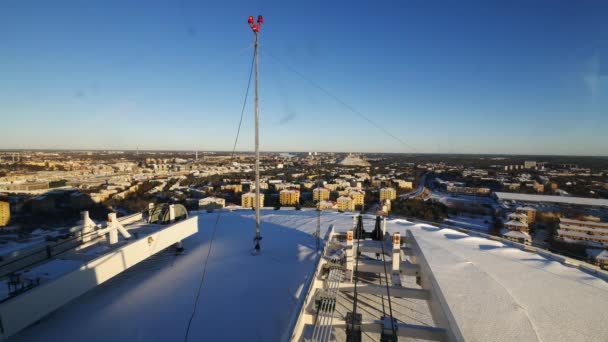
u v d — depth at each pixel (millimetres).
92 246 9297
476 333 5898
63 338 6426
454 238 15289
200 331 6730
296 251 11531
